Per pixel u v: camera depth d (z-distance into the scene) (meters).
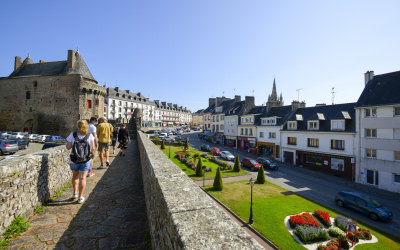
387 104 19.20
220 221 1.69
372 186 20.06
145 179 4.95
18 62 40.09
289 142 30.47
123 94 72.56
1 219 2.84
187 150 34.16
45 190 4.30
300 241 10.16
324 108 28.05
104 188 5.43
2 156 18.53
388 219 12.55
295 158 29.14
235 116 44.41
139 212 4.11
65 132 35.38
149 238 3.20
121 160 9.18
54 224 3.48
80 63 38.12
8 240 2.89
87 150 4.45
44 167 4.27
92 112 38.00
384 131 19.55
